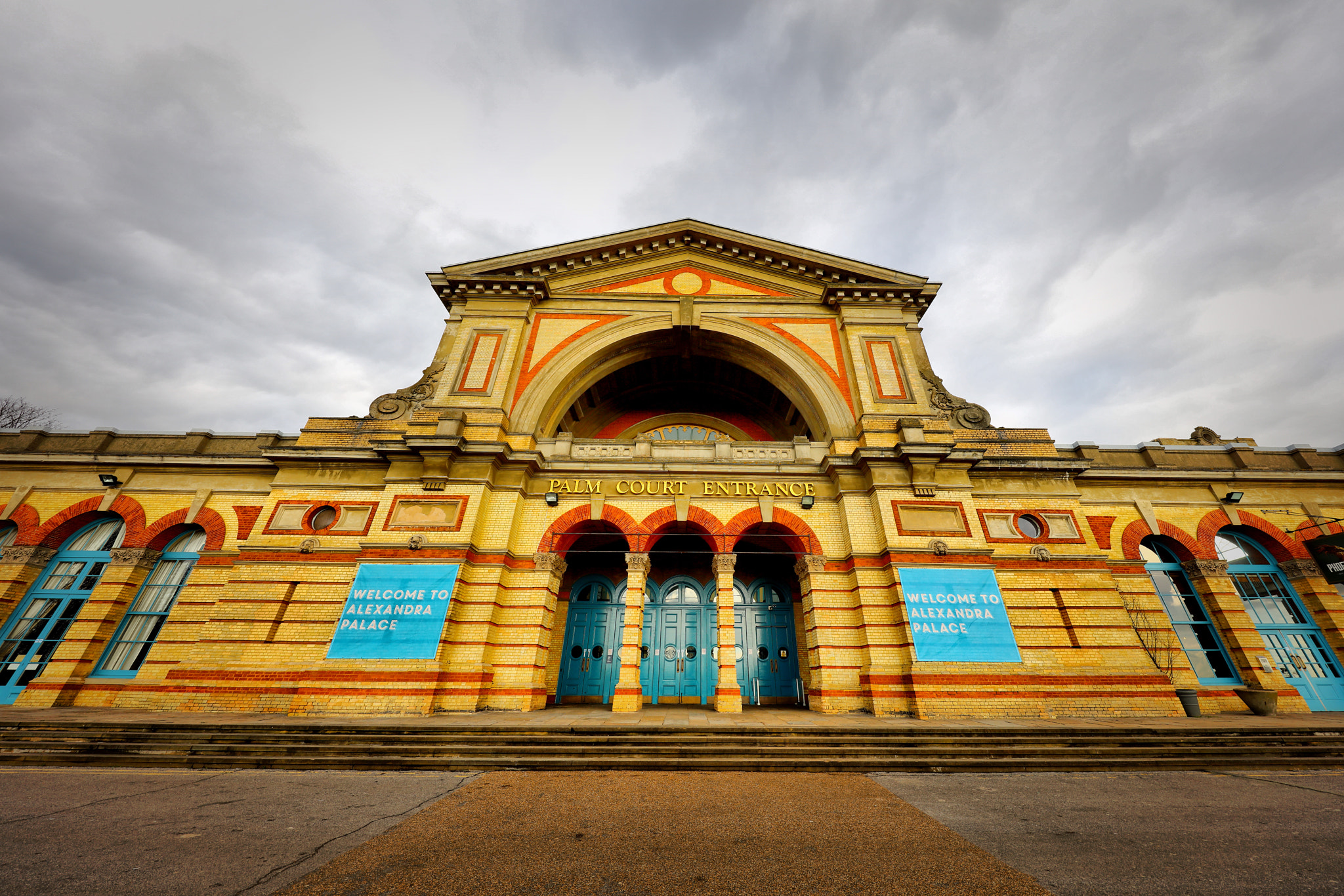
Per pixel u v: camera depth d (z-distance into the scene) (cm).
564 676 1645
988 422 1628
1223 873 417
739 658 1672
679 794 660
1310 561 1557
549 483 1558
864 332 1773
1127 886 393
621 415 2184
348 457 1498
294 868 420
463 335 1733
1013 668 1265
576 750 841
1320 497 1636
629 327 1816
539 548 1473
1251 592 1583
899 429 1559
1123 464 1666
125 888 378
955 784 719
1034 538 1465
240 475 1570
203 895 370
